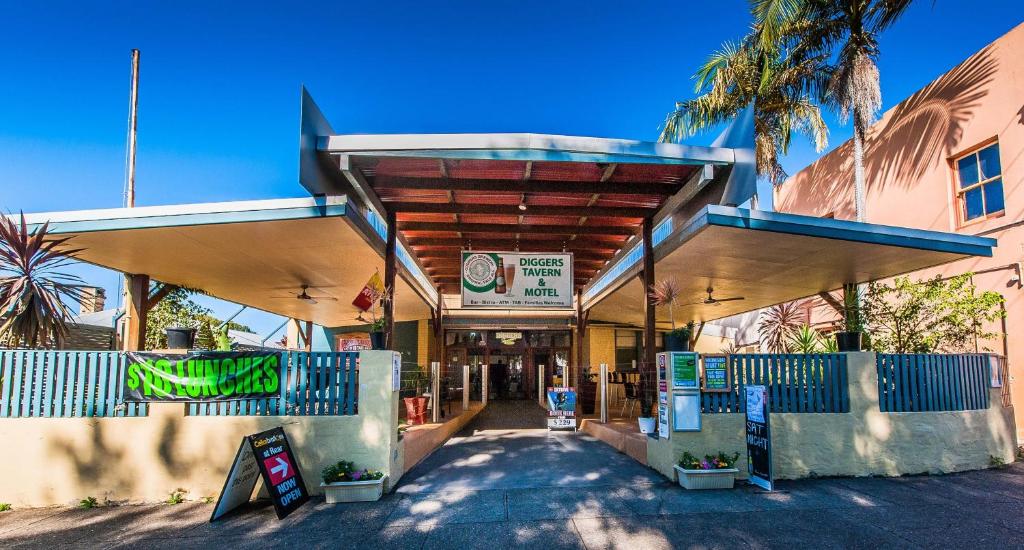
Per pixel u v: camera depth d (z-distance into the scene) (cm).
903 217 1240
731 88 1587
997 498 589
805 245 799
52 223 706
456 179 788
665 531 492
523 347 1877
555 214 896
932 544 461
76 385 612
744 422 670
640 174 787
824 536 479
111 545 475
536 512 543
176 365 618
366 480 589
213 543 475
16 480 591
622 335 1864
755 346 1834
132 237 754
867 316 930
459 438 955
